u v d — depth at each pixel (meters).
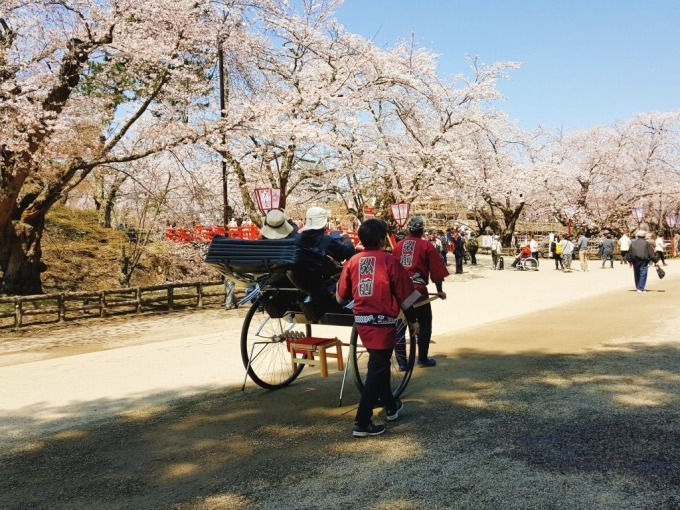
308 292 4.70
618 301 11.06
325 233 4.88
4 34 11.30
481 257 33.12
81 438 4.11
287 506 2.79
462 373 5.42
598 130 33.75
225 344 8.02
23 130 10.74
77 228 21.03
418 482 2.98
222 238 4.86
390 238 7.20
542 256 33.12
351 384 5.37
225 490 3.03
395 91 19.42
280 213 5.08
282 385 5.38
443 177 20.55
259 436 3.92
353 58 16.33
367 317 3.81
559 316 9.26
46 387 5.78
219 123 13.30
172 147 12.85
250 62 15.78
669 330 7.30
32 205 14.07
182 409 4.75
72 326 10.61
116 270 17.83
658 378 4.85
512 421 3.89
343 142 16.36
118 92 13.62
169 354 7.41
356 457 3.40
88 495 3.08
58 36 10.98
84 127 12.62
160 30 12.18
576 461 3.13
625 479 2.88
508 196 28.53
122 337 9.27
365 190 21.11
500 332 7.84
